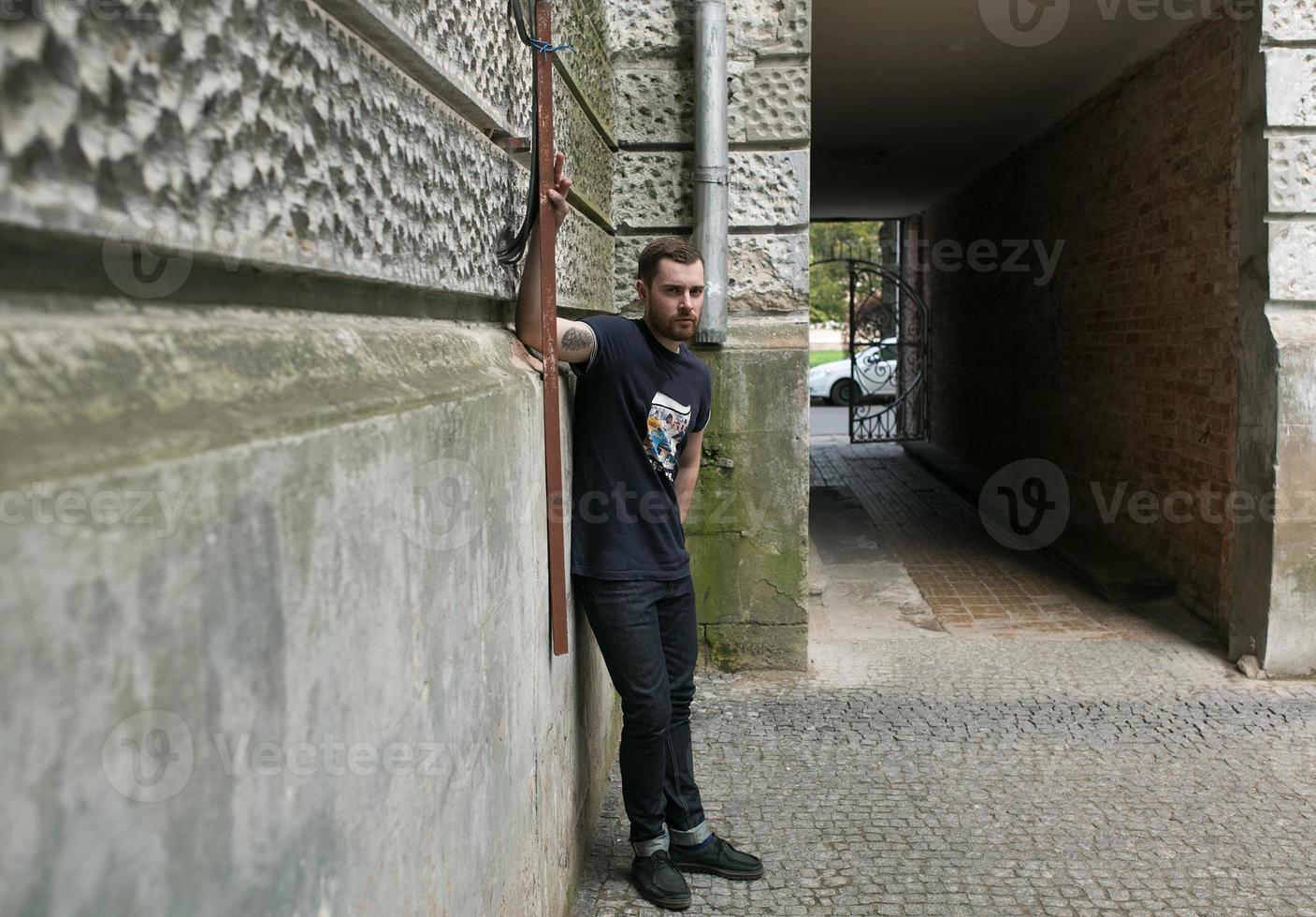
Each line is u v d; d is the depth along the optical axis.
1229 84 4.62
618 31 4.15
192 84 0.86
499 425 1.72
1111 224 6.32
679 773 2.77
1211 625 4.99
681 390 2.64
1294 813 3.10
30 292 0.72
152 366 0.80
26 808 0.58
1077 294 7.07
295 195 1.06
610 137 4.03
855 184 10.71
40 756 0.60
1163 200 5.48
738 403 4.26
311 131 1.10
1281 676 4.28
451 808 1.43
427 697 1.32
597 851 2.91
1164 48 5.41
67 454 0.64
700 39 4.03
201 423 0.82
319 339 1.17
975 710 3.94
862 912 2.58
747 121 4.17
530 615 2.00
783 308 4.25
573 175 3.08
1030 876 2.74
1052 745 3.62
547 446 2.17
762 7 4.13
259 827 0.87
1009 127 7.97
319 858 0.98
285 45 1.04
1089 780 3.33
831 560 6.58
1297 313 4.20
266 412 0.93
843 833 2.98
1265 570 4.27
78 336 0.74
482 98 1.81
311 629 0.96
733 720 3.85
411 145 1.43
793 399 4.25
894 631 5.02
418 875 1.28
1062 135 7.31
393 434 1.18
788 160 4.18
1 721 0.56
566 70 2.91
